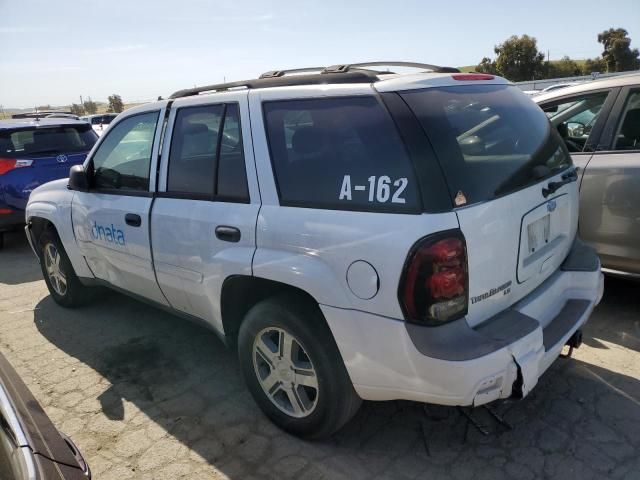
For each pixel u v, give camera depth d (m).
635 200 3.68
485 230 2.19
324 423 2.59
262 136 2.67
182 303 3.32
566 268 2.91
